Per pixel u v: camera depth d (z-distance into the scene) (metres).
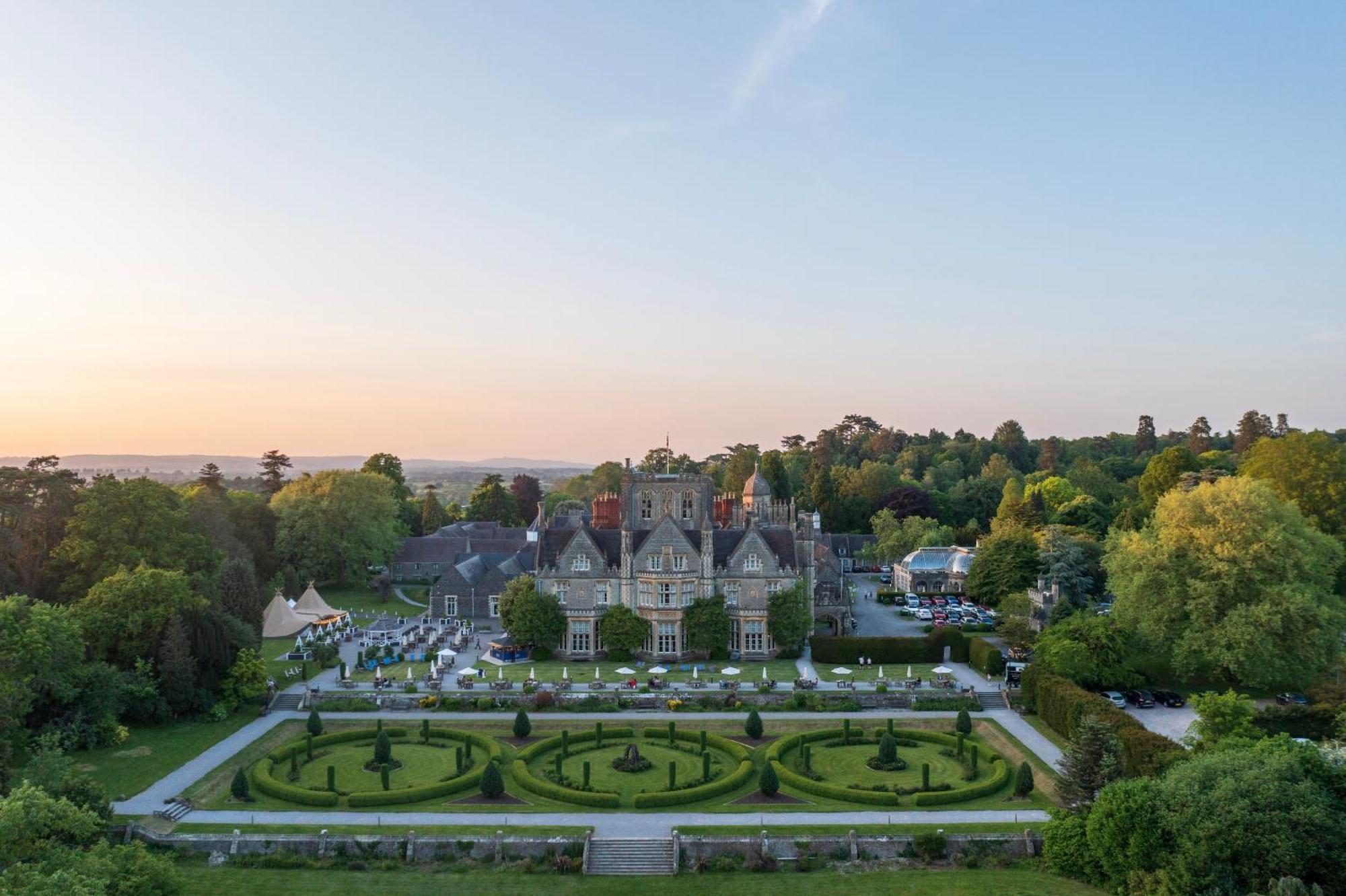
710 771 85.12
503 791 82.88
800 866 70.81
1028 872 70.00
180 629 101.94
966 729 96.56
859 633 148.88
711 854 72.06
